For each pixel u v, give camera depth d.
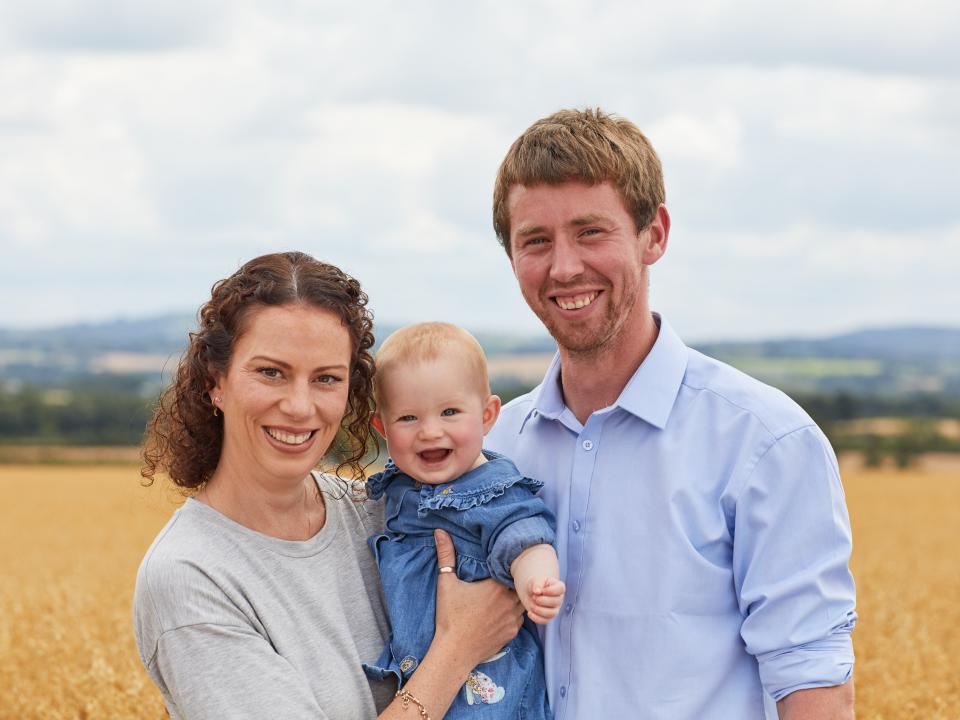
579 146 3.06
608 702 3.13
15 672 8.16
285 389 2.95
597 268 3.11
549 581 3.06
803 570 3.00
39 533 21.03
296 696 2.90
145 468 3.25
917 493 35.47
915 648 9.11
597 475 3.26
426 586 3.30
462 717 3.18
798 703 2.95
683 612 3.08
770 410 3.11
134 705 6.71
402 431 3.43
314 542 3.18
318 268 3.07
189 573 2.93
